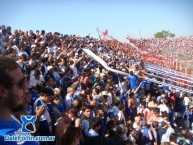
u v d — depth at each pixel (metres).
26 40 18.59
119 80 18.23
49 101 7.40
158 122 12.09
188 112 18.23
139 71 20.48
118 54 34.62
